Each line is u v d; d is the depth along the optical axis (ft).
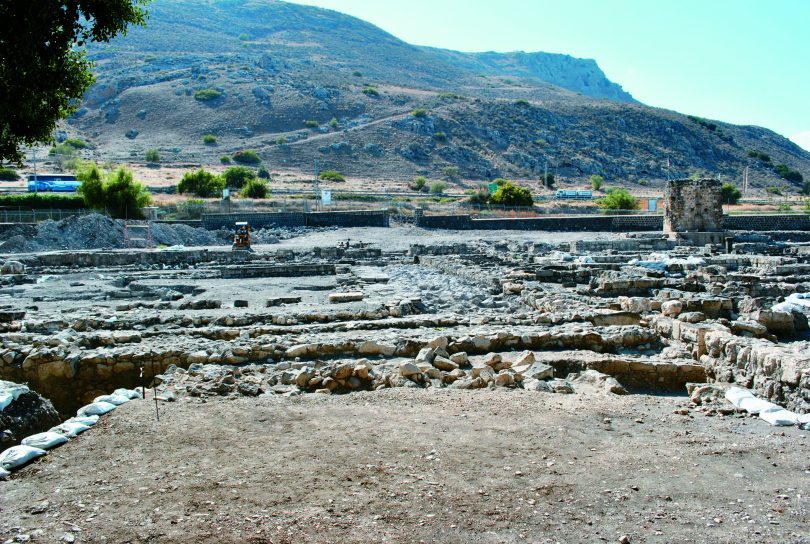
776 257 97.09
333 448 23.02
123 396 29.07
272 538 17.16
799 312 41.78
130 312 55.01
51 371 36.47
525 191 241.35
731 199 285.64
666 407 28.50
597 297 59.21
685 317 38.96
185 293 79.71
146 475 20.92
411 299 59.47
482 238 162.71
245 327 45.80
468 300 65.21
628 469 21.36
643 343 38.93
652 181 417.90
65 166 294.66
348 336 39.93
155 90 494.59
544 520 18.03
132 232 146.30
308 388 31.78
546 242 139.54
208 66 552.82
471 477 20.63
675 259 100.58
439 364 34.19
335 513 18.35
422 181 330.34
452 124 454.81
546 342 38.50
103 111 469.57
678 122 505.66
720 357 33.73
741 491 19.83
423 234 174.91
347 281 81.61
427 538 17.13
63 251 123.13
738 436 24.62
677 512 18.51
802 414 26.53
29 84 50.01
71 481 20.59
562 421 26.02
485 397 29.30
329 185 316.40
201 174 242.58
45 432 24.45
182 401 28.68
